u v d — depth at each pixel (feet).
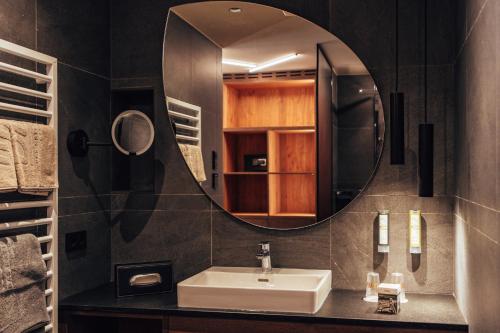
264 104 9.11
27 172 6.97
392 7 8.75
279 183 9.09
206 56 9.34
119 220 9.74
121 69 9.76
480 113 5.96
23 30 7.56
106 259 9.64
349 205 8.86
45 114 7.63
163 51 9.56
